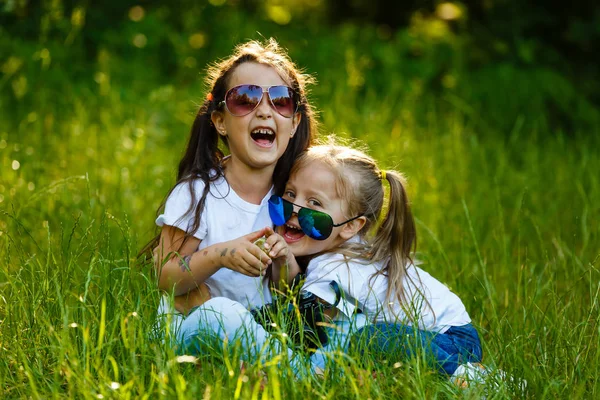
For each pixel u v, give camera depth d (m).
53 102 8.03
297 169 4.05
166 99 8.46
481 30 11.59
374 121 7.86
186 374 3.32
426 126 8.83
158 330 3.52
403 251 4.08
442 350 3.75
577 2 11.45
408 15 12.99
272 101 3.92
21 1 9.07
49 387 3.23
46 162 6.50
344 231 4.07
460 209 6.26
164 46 10.07
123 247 4.49
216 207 3.97
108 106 8.12
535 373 3.45
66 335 3.21
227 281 3.94
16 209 5.33
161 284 3.87
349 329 3.58
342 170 4.01
